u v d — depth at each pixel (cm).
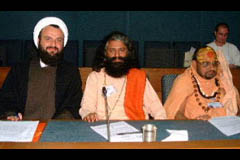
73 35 714
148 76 332
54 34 283
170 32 728
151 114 292
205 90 295
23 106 284
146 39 728
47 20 286
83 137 208
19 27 698
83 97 285
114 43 282
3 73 341
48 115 284
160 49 579
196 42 665
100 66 290
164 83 317
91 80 287
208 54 287
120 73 285
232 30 733
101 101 282
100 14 713
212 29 730
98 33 720
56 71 292
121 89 286
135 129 225
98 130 222
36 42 291
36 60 293
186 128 232
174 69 349
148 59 579
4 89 286
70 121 243
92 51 559
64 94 290
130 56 291
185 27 727
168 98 298
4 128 218
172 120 251
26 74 288
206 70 288
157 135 215
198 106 291
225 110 293
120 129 224
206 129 231
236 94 313
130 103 283
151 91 292
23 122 234
